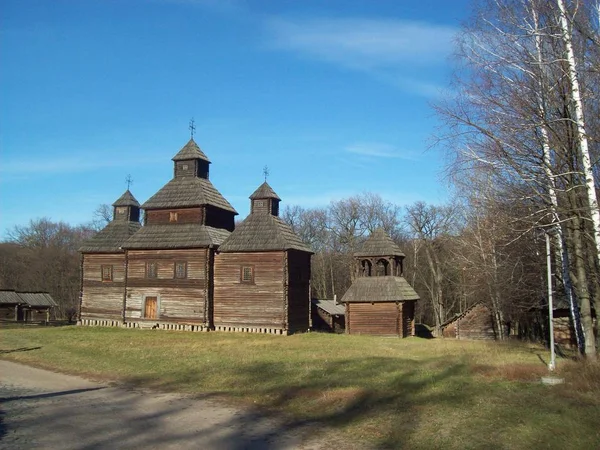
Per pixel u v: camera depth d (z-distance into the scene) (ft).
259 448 37.76
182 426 43.91
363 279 148.66
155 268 139.64
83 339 112.47
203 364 76.43
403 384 58.59
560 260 81.97
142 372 71.77
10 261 287.89
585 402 42.50
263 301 130.31
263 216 138.31
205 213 141.08
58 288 274.57
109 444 38.24
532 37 59.77
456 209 185.88
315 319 181.06
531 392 49.21
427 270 235.81
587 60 57.00
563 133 60.80
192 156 148.56
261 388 59.52
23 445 37.70
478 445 35.29
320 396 54.24
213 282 135.33
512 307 120.26
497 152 61.52
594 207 55.06
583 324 65.16
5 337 118.21
